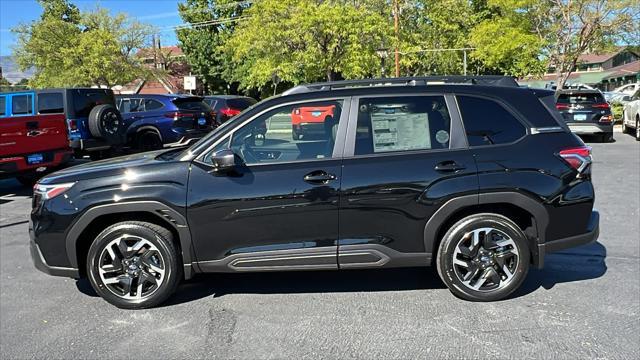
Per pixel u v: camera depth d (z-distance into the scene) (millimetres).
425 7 31109
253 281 4828
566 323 3764
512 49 24406
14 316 4172
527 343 3484
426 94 4188
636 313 3900
